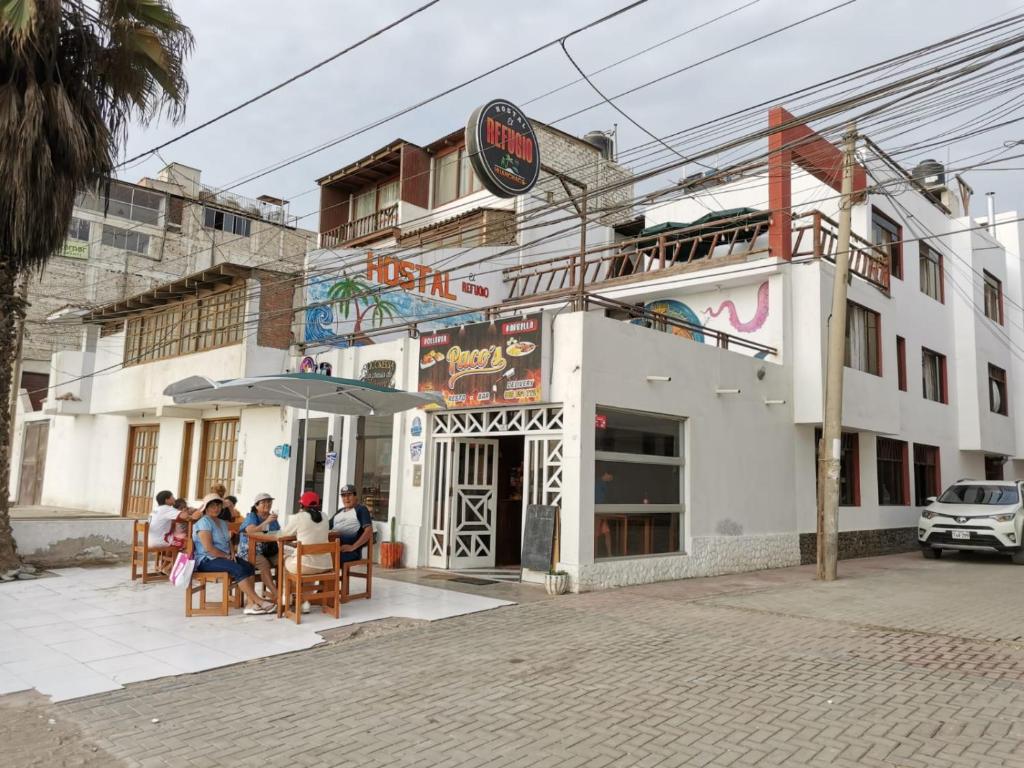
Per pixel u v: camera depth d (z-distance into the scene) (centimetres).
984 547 1509
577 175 2244
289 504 1462
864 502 1695
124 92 1070
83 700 566
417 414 1291
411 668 651
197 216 3631
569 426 1055
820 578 1216
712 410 1284
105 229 3353
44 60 951
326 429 1459
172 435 1861
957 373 2198
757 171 1780
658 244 1725
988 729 493
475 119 1241
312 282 1572
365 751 464
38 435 2470
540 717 523
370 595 963
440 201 2350
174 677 625
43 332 2864
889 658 679
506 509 1366
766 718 517
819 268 1477
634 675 624
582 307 1088
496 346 1157
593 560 1049
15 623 815
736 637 764
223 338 1578
